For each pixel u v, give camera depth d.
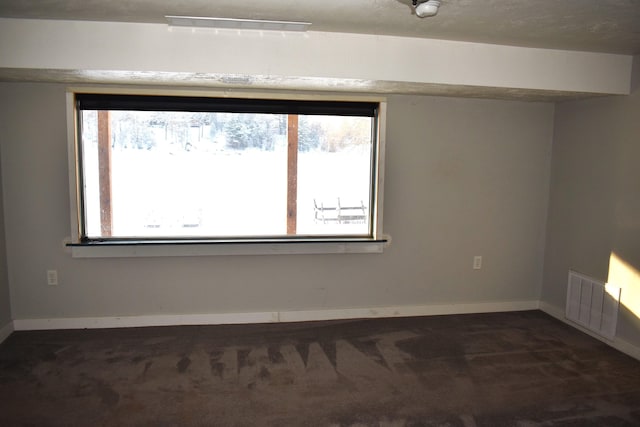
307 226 3.72
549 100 3.79
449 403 2.60
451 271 3.99
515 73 3.08
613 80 3.22
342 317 3.86
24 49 2.59
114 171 3.47
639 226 3.16
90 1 2.24
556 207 3.96
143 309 3.60
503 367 3.03
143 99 3.39
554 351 3.28
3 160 3.33
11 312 3.47
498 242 4.03
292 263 3.74
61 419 2.38
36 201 3.40
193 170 3.54
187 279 3.62
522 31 2.68
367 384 2.79
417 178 3.82
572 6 2.21
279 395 2.65
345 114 3.64
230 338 3.42
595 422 2.44
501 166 3.95
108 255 3.49
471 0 2.14
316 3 2.24
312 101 3.59
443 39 2.93
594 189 3.55
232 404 2.55
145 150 3.48
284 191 3.66
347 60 2.84
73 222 3.41
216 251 3.59
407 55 2.91
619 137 3.32
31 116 3.32
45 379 2.78
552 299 4.01
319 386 2.76
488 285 4.07
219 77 2.86
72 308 3.53
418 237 3.89
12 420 2.36
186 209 3.57
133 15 2.47
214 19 2.52
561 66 3.14
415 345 3.36
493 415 2.49
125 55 2.65
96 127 3.42
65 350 3.17
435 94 3.63
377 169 3.71
